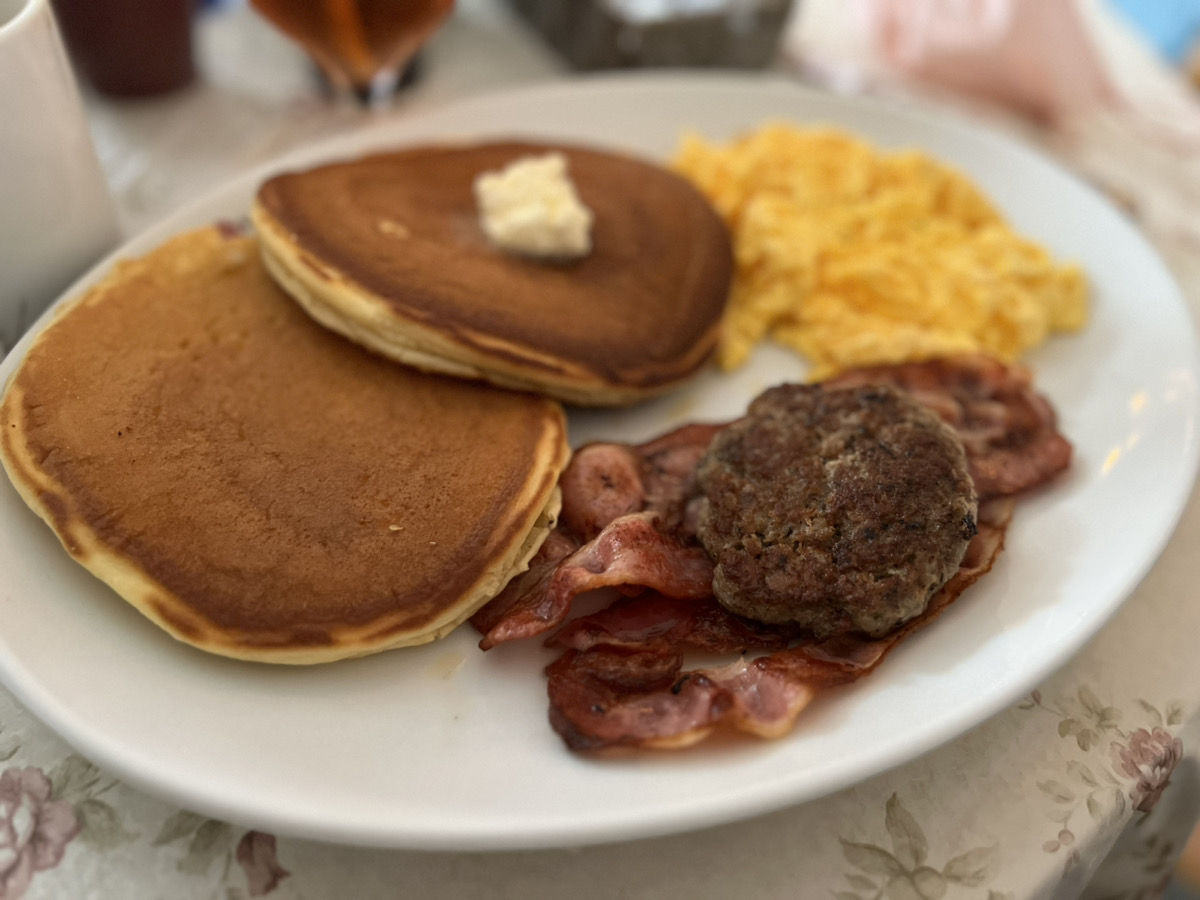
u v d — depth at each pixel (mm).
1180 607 261
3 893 194
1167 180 422
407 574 222
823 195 357
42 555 221
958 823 215
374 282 260
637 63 438
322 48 336
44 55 257
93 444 230
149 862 201
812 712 214
